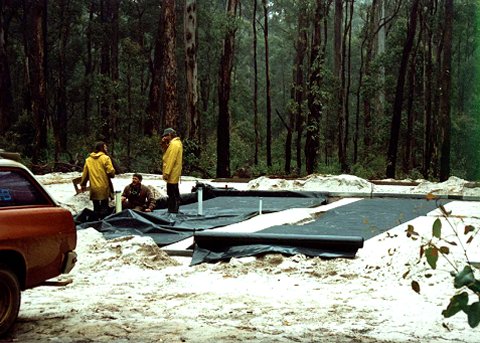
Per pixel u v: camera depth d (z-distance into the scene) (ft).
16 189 21.40
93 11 204.54
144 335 19.57
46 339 19.30
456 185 78.13
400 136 176.24
